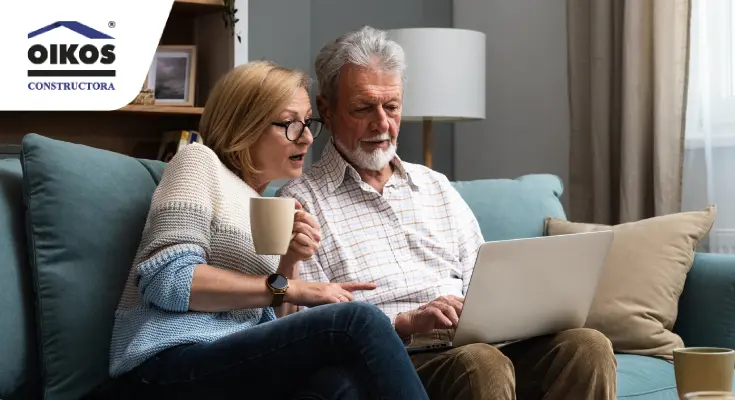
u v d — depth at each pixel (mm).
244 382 1730
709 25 3482
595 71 3689
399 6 4461
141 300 1858
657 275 2557
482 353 1935
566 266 2020
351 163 2385
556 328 2105
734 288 2516
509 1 4305
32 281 1909
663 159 3465
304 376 1729
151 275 1784
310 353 1694
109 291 1907
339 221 2299
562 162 4098
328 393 1653
